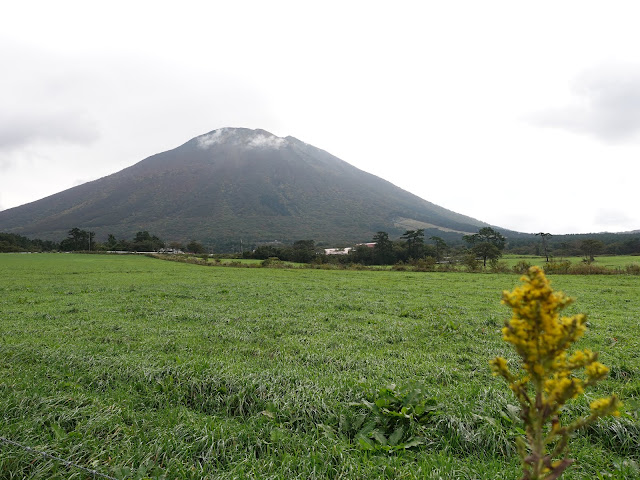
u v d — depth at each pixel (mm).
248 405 6559
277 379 7266
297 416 5941
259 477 4492
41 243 162500
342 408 5977
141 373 7852
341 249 157000
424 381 7672
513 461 4641
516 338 1921
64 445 5023
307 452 5004
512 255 113000
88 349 10211
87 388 7457
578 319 1822
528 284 1973
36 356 9367
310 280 37469
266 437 5461
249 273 49656
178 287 29047
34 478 4500
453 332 12594
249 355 10148
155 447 5086
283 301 20688
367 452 4922
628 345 10539
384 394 5996
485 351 10336
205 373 7559
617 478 4254
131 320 15312
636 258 86438
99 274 44688
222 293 24812
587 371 1808
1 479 4523
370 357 9492
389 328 13297
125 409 6223
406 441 5164
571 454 4758
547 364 1840
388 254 101625
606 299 20766
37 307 18766
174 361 8828
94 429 5434
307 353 10070
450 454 4773
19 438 5188
